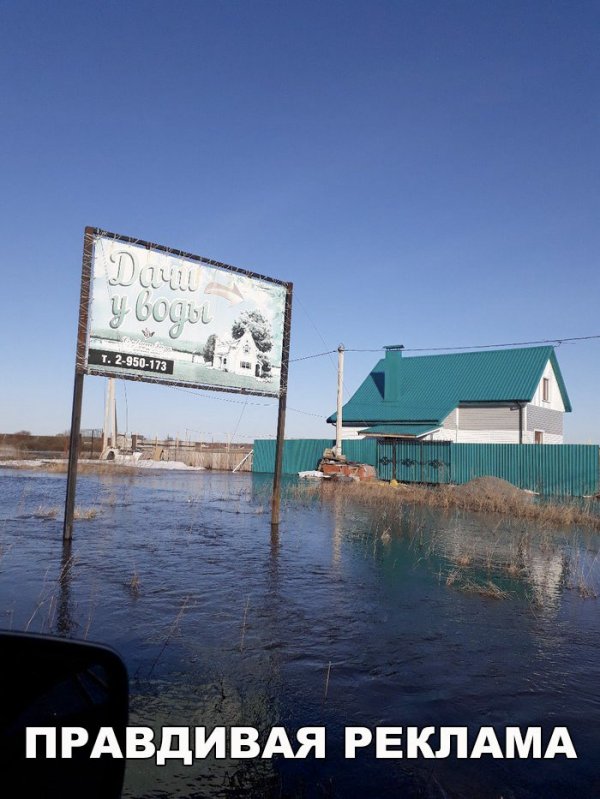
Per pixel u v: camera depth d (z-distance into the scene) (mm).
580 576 9578
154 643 5852
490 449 29344
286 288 15031
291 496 22719
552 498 24172
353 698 4734
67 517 11391
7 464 44469
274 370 14602
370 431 33969
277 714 4418
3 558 9641
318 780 3596
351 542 12383
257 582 8594
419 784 3574
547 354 34875
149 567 9305
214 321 13688
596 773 3738
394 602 7738
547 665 5613
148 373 12633
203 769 3662
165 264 12961
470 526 15469
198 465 45062
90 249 11984
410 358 40094
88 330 11836
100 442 56625
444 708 4609
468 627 6754
